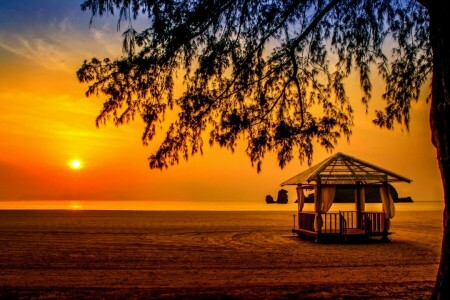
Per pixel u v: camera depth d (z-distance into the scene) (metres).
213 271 12.14
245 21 7.70
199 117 7.54
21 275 11.33
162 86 7.50
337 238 20.30
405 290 9.38
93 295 8.80
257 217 42.41
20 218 36.06
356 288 9.62
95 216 40.59
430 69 8.55
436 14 6.03
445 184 5.97
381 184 21.09
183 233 24.30
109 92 7.18
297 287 9.73
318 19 7.68
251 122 7.68
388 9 8.20
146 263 13.58
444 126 5.86
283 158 7.70
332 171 21.02
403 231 26.78
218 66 7.57
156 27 7.07
